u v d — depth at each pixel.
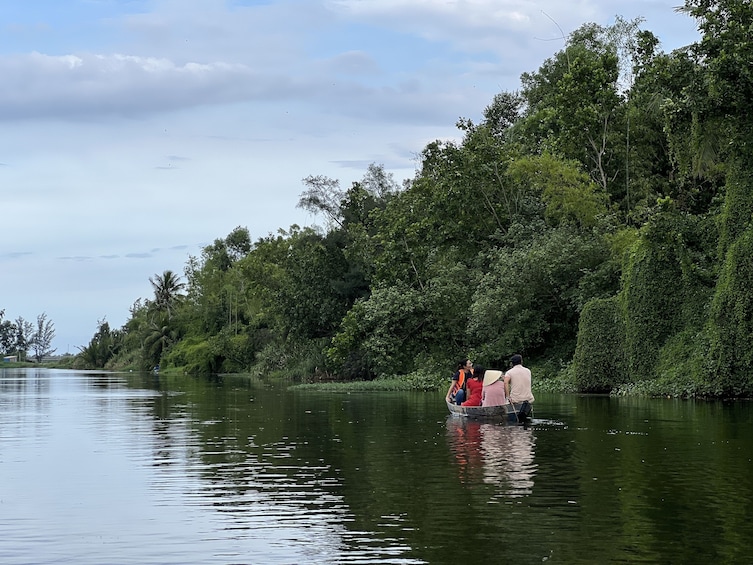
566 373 39.94
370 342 47.66
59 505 12.16
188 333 118.62
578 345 37.41
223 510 11.59
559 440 18.47
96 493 13.08
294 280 66.19
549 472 14.02
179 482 13.95
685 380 32.22
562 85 48.72
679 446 17.11
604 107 48.19
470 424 22.94
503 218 51.22
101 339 154.38
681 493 12.05
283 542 9.77
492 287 44.38
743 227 31.47
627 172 48.22
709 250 33.81
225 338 103.31
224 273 118.75
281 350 78.44
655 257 34.34
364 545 9.52
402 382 46.31
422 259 50.91
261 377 79.69
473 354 44.00
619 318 36.16
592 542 9.44
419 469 14.64
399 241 50.75
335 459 16.23
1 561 9.17
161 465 15.95
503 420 22.83
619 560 8.74
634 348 34.69
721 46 32.38
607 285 40.28
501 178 50.53
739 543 9.30
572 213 46.06
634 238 39.62
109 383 65.06
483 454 16.41
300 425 23.56
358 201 67.62
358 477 13.98
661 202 33.72
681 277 33.81
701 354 31.67
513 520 10.55
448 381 45.41
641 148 49.19
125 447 18.89
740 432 19.56
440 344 47.66
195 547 9.65
